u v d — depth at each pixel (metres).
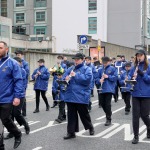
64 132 8.41
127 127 9.05
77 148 6.80
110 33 56.56
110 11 56.59
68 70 7.77
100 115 11.27
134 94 7.21
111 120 10.20
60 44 57.53
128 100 11.58
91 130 8.02
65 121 10.02
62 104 9.88
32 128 8.95
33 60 25.81
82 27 56.41
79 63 7.47
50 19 59.72
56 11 57.97
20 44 48.41
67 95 7.53
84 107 7.63
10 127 6.52
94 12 55.88
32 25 60.75
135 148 6.80
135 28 55.66
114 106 13.65
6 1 62.56
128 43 56.00
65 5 57.34
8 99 6.18
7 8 62.41
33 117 10.84
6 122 6.37
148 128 7.60
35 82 11.95
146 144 7.14
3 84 6.14
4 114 6.23
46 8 60.03
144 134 8.14
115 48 35.12
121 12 56.12
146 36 59.72
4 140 7.46
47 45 50.72
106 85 9.27
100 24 55.59
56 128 8.95
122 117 10.84
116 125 9.36
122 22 56.16
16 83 6.20
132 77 7.26
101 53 23.50
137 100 7.24
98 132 8.39
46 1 60.00
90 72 7.40
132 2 55.72
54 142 7.32
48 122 9.88
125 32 56.09
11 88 6.23
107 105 9.33
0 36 43.81
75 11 56.78
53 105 13.21
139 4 55.56
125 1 55.91
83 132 8.38
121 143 7.24
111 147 6.89
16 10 61.91
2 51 6.13
